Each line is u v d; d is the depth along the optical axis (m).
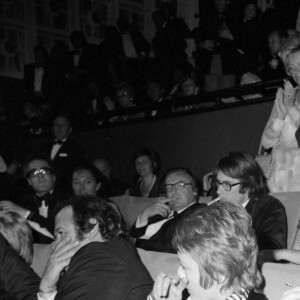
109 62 8.21
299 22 6.78
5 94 9.16
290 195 3.22
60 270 2.33
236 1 7.39
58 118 6.26
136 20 10.33
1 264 2.47
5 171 6.39
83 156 6.16
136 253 2.29
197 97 5.69
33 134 7.20
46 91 8.37
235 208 1.57
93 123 6.71
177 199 3.37
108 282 2.12
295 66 3.41
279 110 3.66
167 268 2.44
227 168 2.96
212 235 1.50
